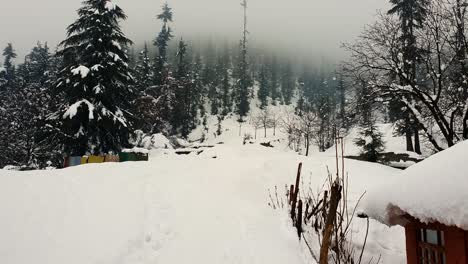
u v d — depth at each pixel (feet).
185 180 31.45
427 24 48.96
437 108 44.19
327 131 155.33
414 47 49.26
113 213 21.24
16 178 27.30
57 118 70.08
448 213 8.71
